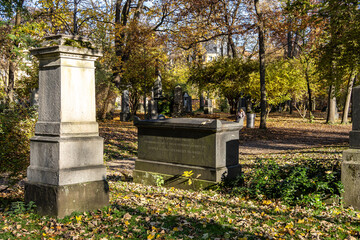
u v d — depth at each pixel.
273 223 5.43
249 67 33.19
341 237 4.84
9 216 5.50
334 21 15.45
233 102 36.31
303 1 13.96
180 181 8.52
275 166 8.24
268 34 27.97
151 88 37.44
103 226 4.99
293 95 35.19
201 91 36.84
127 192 7.67
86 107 5.94
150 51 30.53
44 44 5.81
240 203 6.80
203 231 4.99
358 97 6.42
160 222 5.26
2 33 15.23
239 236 4.79
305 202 6.54
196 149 8.37
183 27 28.83
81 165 5.75
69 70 5.69
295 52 46.62
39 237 4.61
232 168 8.47
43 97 5.86
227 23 27.14
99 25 28.34
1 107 6.94
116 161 13.63
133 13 34.44
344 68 18.45
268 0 37.38
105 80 27.50
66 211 5.45
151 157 9.18
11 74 19.59
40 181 5.70
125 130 20.86
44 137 5.73
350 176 6.40
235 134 8.66
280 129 26.66
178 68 47.12
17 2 15.13
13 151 6.67
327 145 17.38
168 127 8.66
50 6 27.69
